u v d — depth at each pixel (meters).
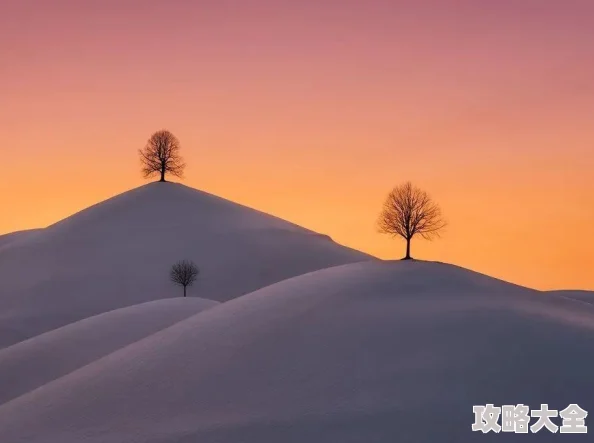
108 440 44.34
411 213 66.25
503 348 47.78
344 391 44.56
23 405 52.50
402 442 39.72
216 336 54.00
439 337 49.09
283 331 52.09
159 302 92.12
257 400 45.25
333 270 64.88
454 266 64.50
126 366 53.94
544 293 62.28
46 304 150.50
